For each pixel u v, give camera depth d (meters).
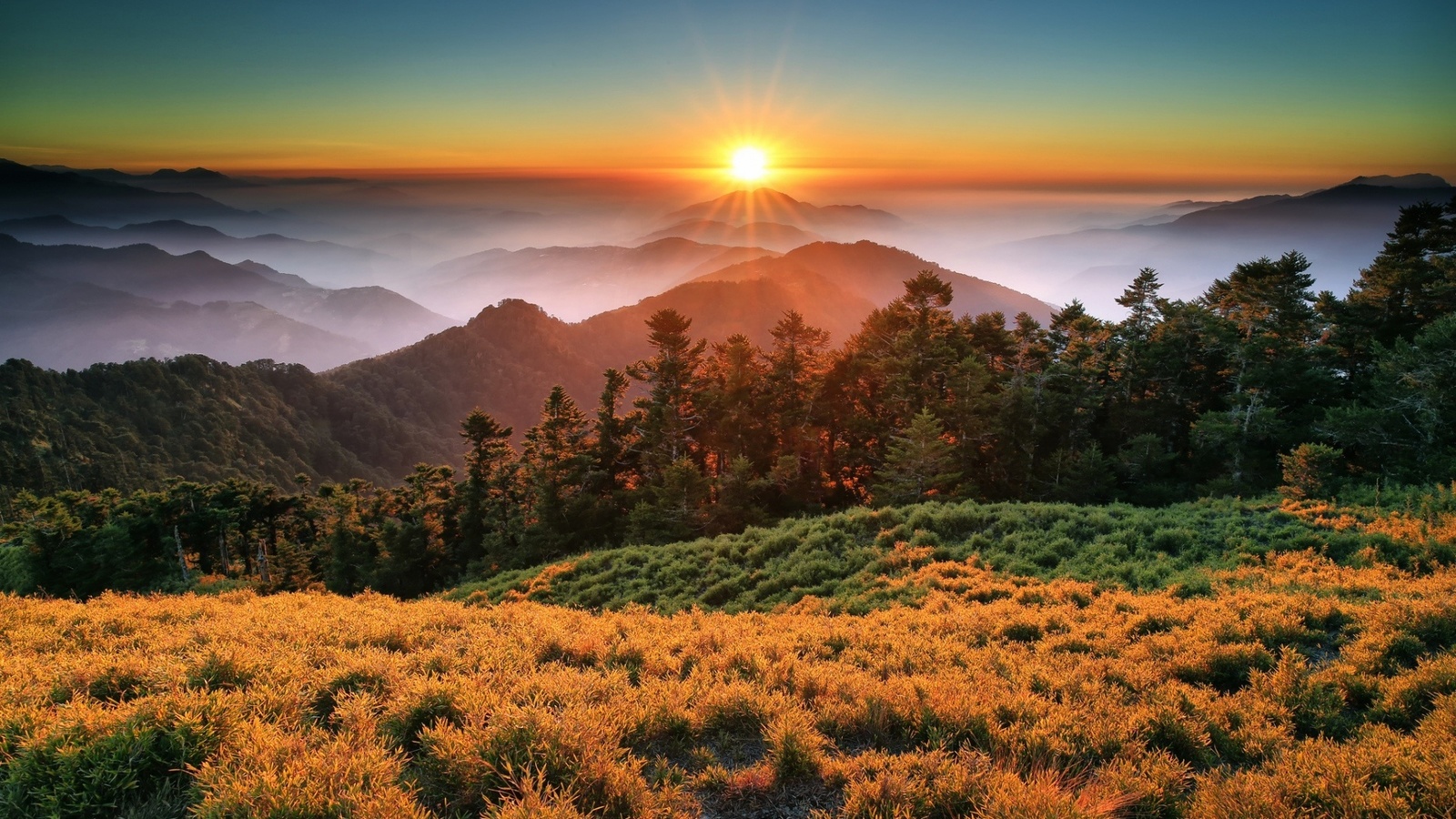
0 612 11.59
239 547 66.38
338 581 52.09
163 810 5.18
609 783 5.55
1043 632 11.92
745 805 5.83
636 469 48.88
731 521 36.62
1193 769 6.81
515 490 50.34
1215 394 42.69
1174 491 35.31
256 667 7.85
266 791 4.94
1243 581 14.62
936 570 18.70
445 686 7.08
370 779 5.36
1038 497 38.03
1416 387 26.91
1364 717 7.61
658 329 45.47
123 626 11.05
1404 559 15.16
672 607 20.34
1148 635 11.10
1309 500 21.16
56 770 5.25
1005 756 6.67
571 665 9.44
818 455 45.34
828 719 7.32
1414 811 5.38
